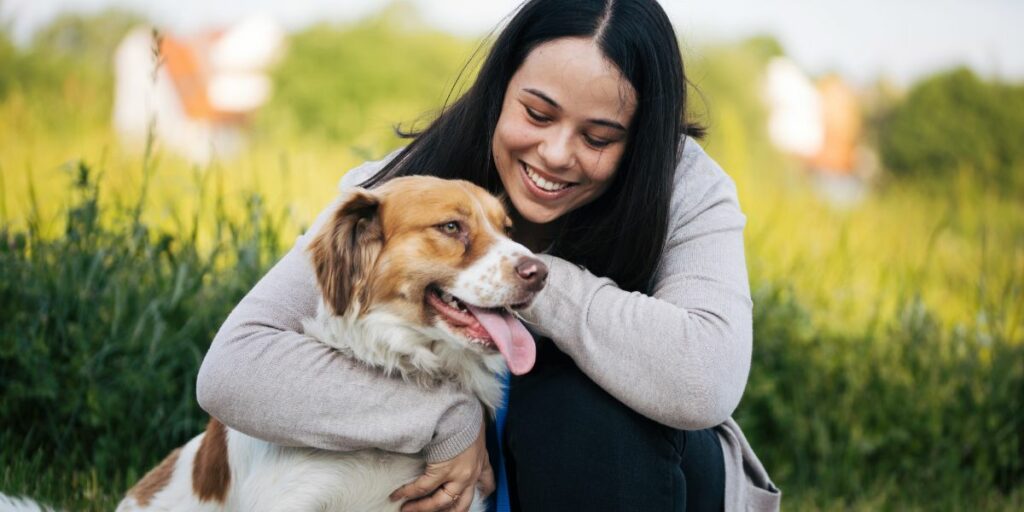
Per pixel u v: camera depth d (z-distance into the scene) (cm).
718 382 289
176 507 341
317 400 289
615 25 297
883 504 489
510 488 337
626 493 305
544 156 303
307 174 884
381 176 353
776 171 1301
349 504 310
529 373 326
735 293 305
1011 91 1491
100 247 465
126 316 456
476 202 318
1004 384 535
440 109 360
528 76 302
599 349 293
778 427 519
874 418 530
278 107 1323
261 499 306
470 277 305
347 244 310
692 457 317
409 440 291
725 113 1074
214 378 290
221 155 1068
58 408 436
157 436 440
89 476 421
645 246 315
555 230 350
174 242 532
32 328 435
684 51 386
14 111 1094
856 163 1434
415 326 311
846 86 1567
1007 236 1072
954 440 529
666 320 292
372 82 1379
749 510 332
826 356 543
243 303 310
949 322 644
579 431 308
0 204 639
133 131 1158
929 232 1021
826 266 702
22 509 339
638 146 308
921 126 1453
